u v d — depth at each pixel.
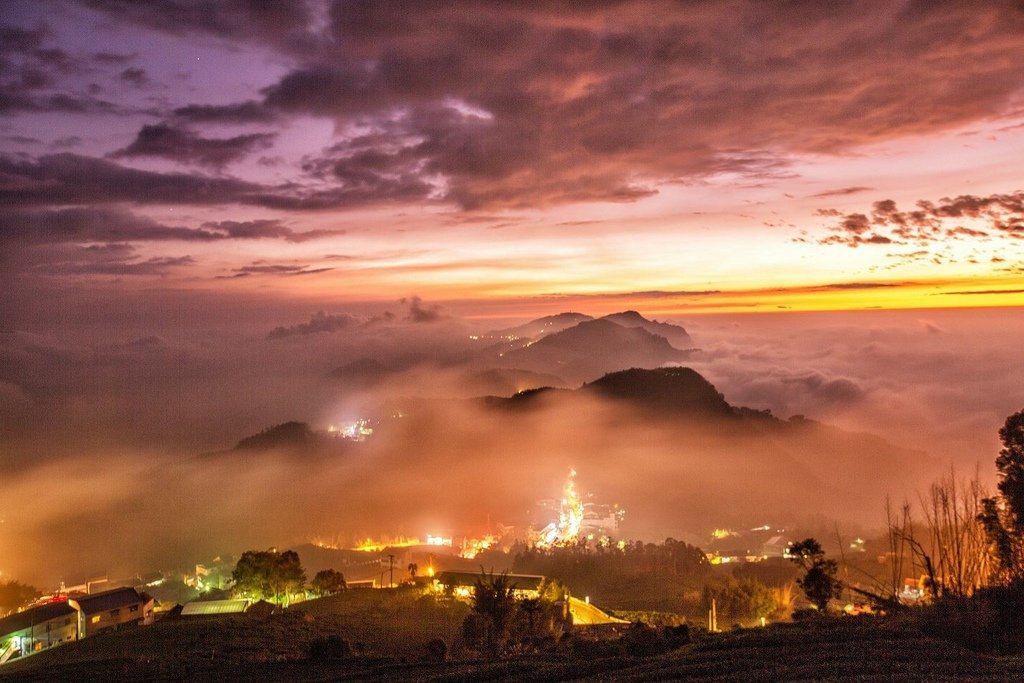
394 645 35.41
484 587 30.27
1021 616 19.31
